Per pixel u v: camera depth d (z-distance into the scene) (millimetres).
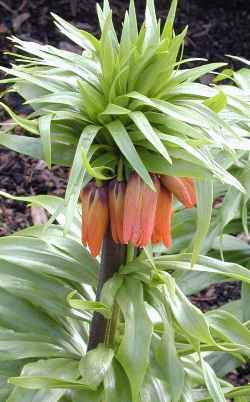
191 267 639
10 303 760
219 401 679
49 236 759
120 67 618
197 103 616
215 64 631
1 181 1839
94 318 742
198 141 588
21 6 2191
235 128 651
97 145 628
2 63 2055
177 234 941
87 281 733
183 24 2279
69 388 688
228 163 815
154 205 623
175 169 608
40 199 754
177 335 748
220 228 884
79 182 587
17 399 703
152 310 728
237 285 1708
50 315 778
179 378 670
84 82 619
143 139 614
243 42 2262
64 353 755
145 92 626
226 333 703
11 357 737
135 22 639
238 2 2340
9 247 742
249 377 1524
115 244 692
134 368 651
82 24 2193
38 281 746
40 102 629
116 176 637
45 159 592
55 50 657
